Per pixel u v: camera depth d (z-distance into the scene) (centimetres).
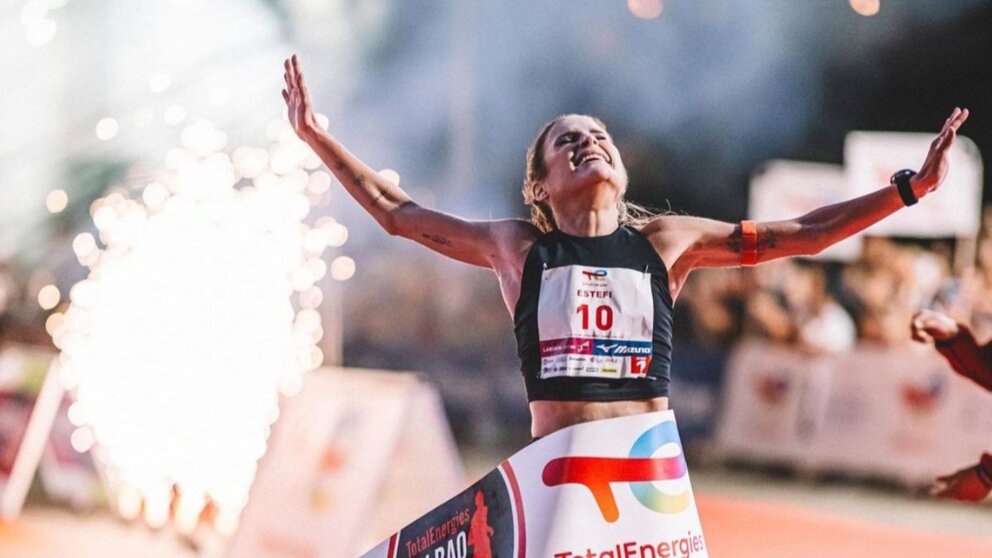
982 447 1555
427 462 930
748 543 1216
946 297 1670
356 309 2120
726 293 1873
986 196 2288
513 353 2056
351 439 928
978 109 2355
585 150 586
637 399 559
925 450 1600
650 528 545
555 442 549
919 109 2391
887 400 1641
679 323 1920
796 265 1848
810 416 1708
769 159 2412
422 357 2091
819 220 590
